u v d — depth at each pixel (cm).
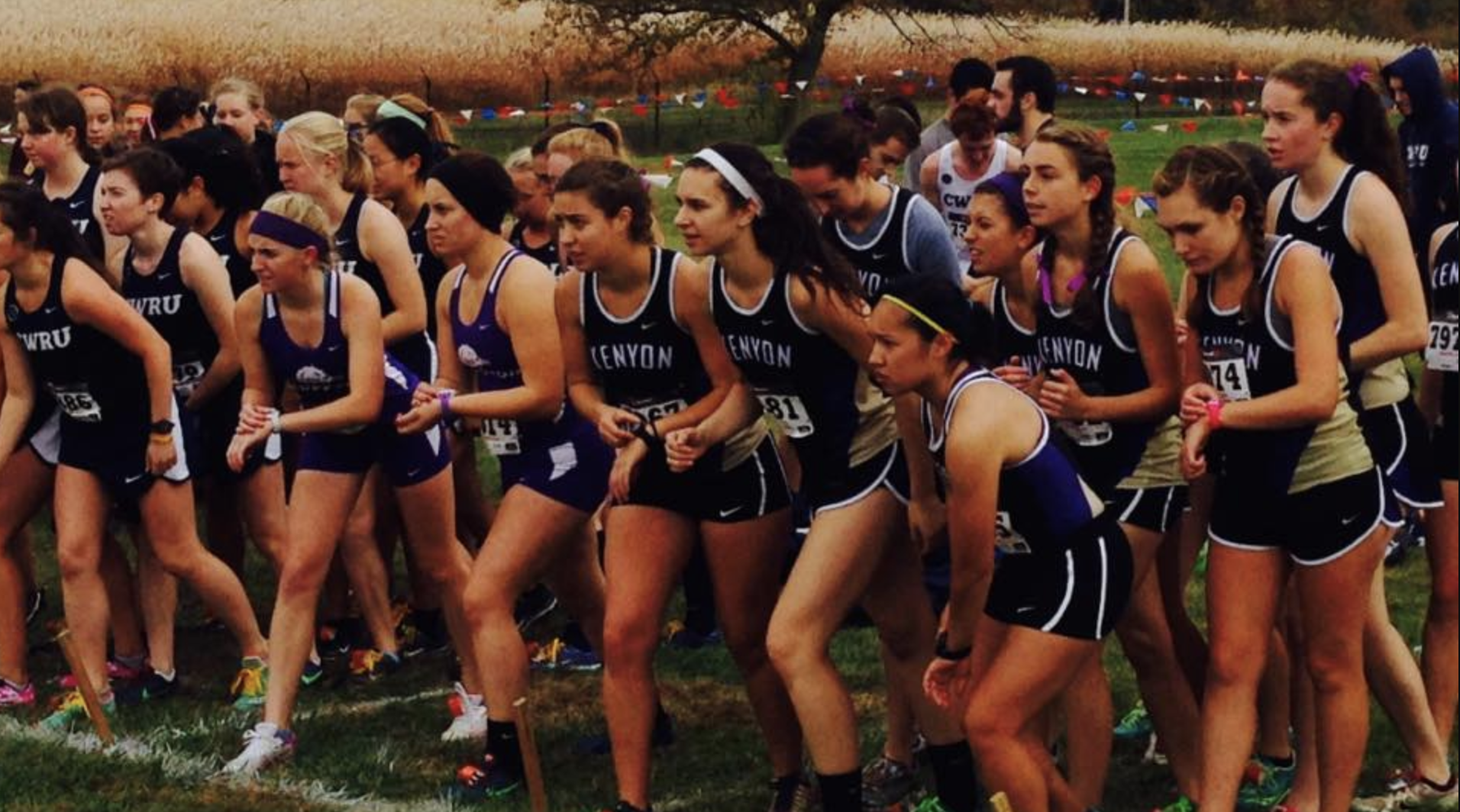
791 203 549
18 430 711
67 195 811
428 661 795
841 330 548
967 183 859
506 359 630
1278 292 529
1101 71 3328
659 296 575
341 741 696
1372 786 630
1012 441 505
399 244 738
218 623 849
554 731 711
